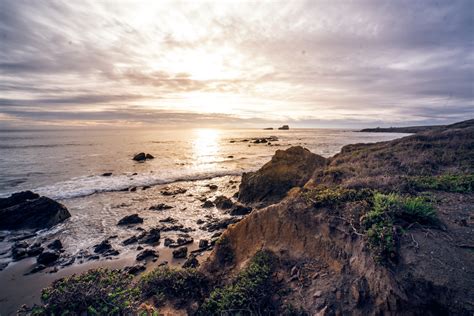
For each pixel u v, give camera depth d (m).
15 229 14.68
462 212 6.36
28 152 47.19
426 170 11.93
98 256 11.55
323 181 12.17
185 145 73.00
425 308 4.20
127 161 41.03
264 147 68.31
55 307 4.38
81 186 24.52
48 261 11.07
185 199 21.33
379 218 5.80
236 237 8.11
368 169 13.03
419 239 5.14
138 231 14.49
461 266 4.44
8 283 9.64
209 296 6.37
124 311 4.58
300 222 7.22
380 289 4.78
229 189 25.06
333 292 5.43
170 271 6.70
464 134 18.70
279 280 6.23
